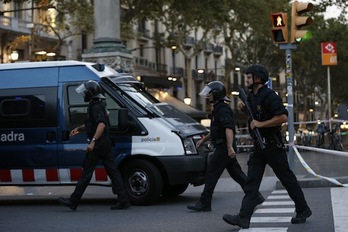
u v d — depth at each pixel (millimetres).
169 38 42750
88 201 11820
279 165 7531
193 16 30141
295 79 62531
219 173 9367
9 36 35688
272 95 7383
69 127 10930
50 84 11148
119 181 10008
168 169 10445
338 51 55438
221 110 9211
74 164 10852
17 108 11211
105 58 16359
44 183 11039
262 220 8250
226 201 10805
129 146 10633
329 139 29266
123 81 11188
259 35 48000
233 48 48188
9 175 11219
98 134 9664
